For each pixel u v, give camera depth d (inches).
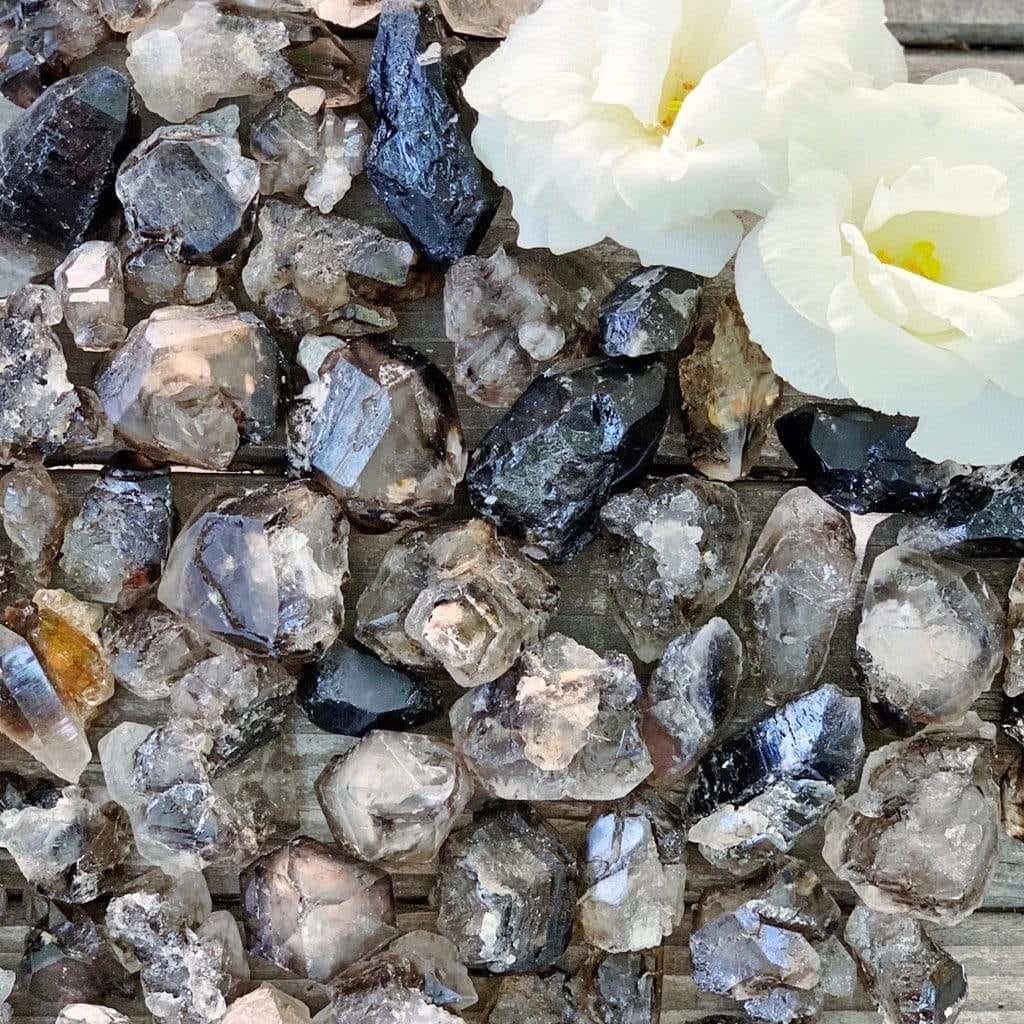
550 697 13.7
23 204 13.8
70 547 14.1
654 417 13.7
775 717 13.9
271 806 14.1
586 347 14.1
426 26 13.8
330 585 13.7
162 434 13.7
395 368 13.7
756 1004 14.1
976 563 14.5
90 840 14.1
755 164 12.6
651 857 14.0
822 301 12.7
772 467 14.5
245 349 13.8
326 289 14.0
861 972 14.4
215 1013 13.9
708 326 14.0
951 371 12.6
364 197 14.3
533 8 14.1
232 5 13.9
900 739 14.3
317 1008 14.5
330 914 13.9
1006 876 14.5
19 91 14.3
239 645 13.8
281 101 13.9
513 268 13.8
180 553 13.8
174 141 13.7
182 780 13.8
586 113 12.8
